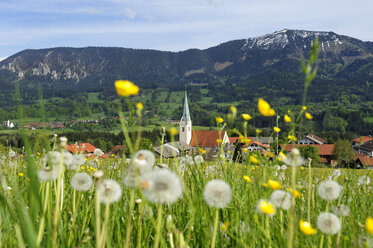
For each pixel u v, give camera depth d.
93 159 4.56
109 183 1.56
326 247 2.14
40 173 2.02
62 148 1.69
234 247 2.10
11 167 3.71
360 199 3.34
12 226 2.01
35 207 1.58
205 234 2.09
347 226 2.64
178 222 2.20
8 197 2.04
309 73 1.25
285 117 2.58
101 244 1.47
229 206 2.48
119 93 1.52
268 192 2.50
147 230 2.07
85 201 2.66
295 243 1.89
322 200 3.20
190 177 3.05
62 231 2.09
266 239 2.03
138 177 1.46
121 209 2.36
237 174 3.37
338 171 3.95
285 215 2.58
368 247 1.70
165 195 1.38
